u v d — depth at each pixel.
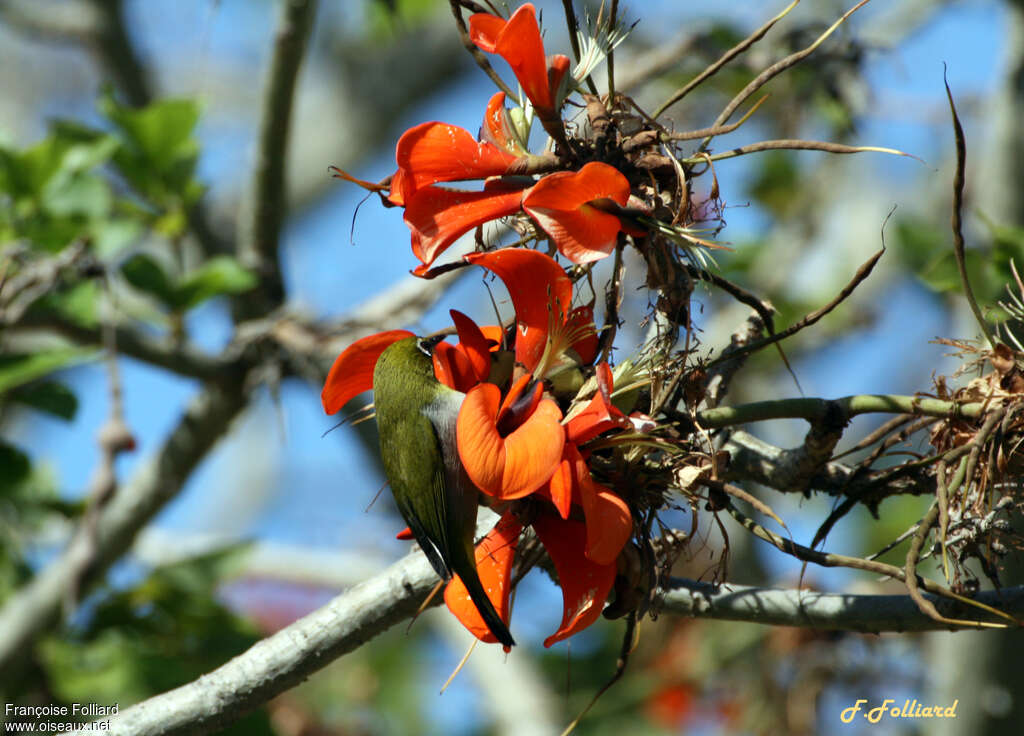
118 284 8.18
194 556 8.61
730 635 10.03
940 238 8.77
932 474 4.32
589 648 10.46
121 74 11.77
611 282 4.07
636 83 9.26
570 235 3.63
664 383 4.14
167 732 4.79
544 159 3.97
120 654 8.19
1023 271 5.98
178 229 8.48
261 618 11.55
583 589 3.71
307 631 4.84
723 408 4.26
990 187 7.88
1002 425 4.08
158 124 8.36
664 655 10.26
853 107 9.16
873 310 11.73
